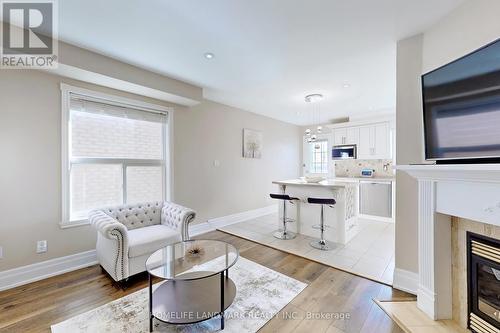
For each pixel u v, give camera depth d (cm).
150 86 301
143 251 245
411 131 217
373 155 529
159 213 326
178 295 196
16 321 178
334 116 577
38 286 231
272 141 595
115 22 198
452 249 180
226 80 333
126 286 230
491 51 135
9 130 232
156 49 245
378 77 321
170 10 183
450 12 183
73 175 280
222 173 463
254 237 387
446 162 173
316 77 322
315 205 384
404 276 221
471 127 147
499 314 150
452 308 179
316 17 192
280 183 409
